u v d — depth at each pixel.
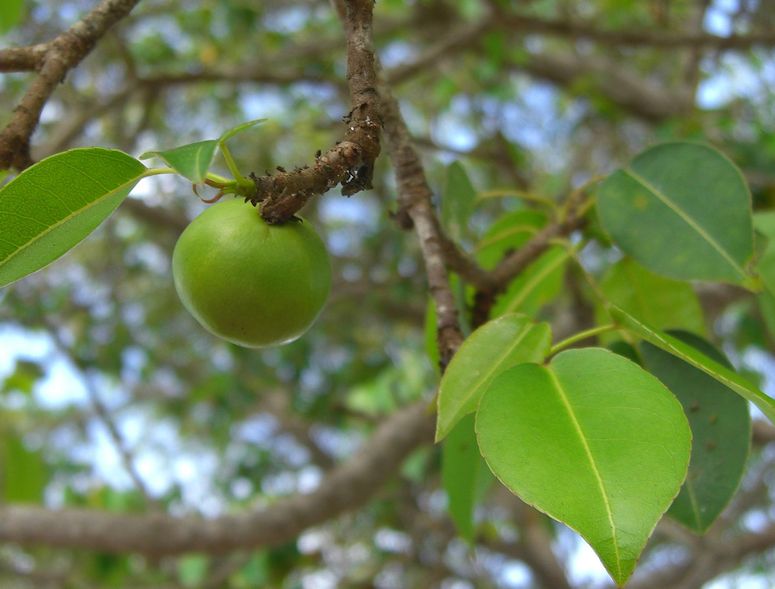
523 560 7.48
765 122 6.00
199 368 7.46
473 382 1.56
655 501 1.23
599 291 2.21
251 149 6.66
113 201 1.57
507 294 2.61
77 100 5.55
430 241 2.05
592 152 7.31
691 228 2.17
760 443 4.38
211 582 5.61
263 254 1.64
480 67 6.04
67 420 8.50
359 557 7.22
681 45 4.84
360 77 1.60
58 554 6.69
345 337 6.60
